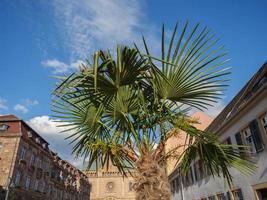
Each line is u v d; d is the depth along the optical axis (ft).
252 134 33.19
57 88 10.00
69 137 14.11
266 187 29.91
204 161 15.25
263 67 32.83
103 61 10.21
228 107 45.57
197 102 13.21
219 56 11.75
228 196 40.50
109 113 13.42
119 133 13.39
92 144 13.20
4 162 88.48
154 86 11.73
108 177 226.38
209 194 49.96
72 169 175.73
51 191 129.08
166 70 11.73
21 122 99.81
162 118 13.01
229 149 14.79
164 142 12.41
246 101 36.63
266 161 30.19
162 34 11.32
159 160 11.77
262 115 31.32
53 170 133.69
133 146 12.78
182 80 11.97
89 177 226.79
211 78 11.96
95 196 220.43
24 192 95.14
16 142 92.68
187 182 69.62
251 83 36.19
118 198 219.41
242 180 36.01
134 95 12.41
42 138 116.67
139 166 11.33
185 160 14.92
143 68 10.88
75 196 176.55
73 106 13.21
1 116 102.06
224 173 14.82
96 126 13.57
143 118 13.01
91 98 11.31
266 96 29.96
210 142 13.98
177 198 86.22
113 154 13.35
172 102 13.47
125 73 10.85
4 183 84.07
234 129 38.63
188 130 13.29
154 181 10.68
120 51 10.10
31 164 103.76
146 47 10.52
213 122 53.26
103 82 10.88
